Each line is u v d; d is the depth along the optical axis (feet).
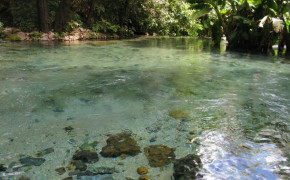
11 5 35.83
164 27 53.31
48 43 30.91
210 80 14.57
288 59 24.03
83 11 43.50
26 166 5.77
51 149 6.56
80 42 33.60
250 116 9.06
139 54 24.47
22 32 33.81
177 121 8.57
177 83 13.76
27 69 16.15
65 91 11.80
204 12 33.58
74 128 7.88
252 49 32.89
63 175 5.47
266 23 30.30
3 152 6.35
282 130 7.90
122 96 11.30
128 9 46.14
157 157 6.23
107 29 43.86
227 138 7.33
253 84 13.73
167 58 22.65
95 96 11.21
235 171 5.72
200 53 26.96
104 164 5.91
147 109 9.71
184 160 6.11
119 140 7.09
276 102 10.70
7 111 9.14
